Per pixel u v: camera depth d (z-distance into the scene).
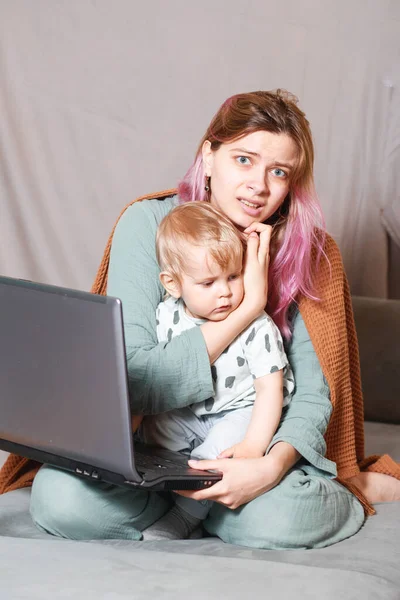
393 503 1.61
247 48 2.51
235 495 1.28
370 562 1.22
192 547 1.28
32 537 1.28
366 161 2.49
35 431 1.21
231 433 1.38
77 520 1.27
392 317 2.28
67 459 1.20
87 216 2.64
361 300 2.33
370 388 2.24
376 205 2.51
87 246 2.64
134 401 1.34
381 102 2.46
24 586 1.00
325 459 1.41
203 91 2.55
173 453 1.40
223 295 1.36
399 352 2.23
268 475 1.30
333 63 2.47
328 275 1.58
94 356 1.10
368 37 2.45
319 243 1.56
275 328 1.43
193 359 1.34
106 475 1.17
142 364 1.34
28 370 1.17
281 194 1.46
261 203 1.44
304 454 1.37
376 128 2.47
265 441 1.36
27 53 2.60
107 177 2.63
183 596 0.99
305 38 2.48
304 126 1.47
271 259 1.53
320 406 1.46
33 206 2.62
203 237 1.35
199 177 1.53
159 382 1.33
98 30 2.58
